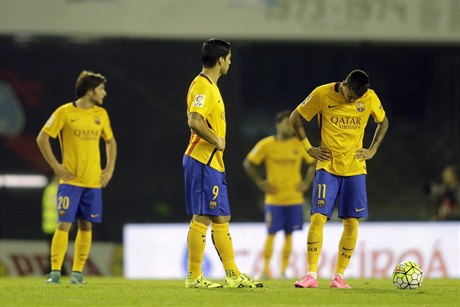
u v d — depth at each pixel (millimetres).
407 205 85562
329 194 31531
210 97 29625
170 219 74625
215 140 29328
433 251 59094
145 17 72312
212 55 30094
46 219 59312
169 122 75812
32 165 73562
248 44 77250
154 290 30016
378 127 32625
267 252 51031
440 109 88312
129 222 74062
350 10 73625
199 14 72750
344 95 31219
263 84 89375
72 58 74625
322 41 74000
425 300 26812
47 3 71562
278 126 50500
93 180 36812
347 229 32188
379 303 25703
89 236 37500
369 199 85875
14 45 73812
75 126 36312
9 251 61656
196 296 27250
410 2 74000
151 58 75750
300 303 25328
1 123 73750
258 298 26672
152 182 75250
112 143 38438
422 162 87875
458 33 74188
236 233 58156
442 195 67188
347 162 31594
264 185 50375
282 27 73188
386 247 58656
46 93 74188
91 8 71938
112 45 75125
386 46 77375
